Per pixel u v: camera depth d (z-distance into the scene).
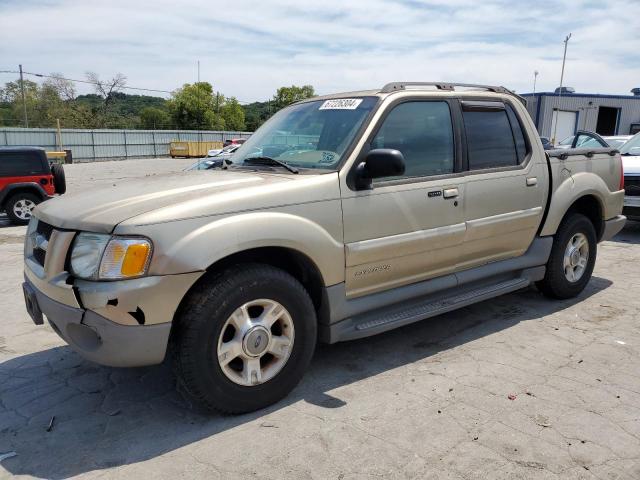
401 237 3.77
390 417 3.18
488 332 4.52
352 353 4.13
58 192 13.10
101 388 3.65
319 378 3.72
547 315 4.92
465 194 4.15
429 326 4.68
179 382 3.06
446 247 4.09
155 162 44.34
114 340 2.82
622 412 3.21
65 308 2.93
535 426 3.06
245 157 4.19
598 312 5.00
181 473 2.69
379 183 3.69
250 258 3.35
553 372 3.75
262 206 3.16
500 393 3.45
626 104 37.50
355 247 3.54
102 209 3.02
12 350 4.33
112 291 2.75
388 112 3.81
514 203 4.52
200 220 2.94
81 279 2.89
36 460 2.83
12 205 12.30
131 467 2.75
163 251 2.82
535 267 4.91
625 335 4.43
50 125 80.38
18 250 8.89
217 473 2.69
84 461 2.81
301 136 4.02
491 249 4.48
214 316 2.97
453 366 3.87
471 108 4.33
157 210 2.90
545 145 6.24
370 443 2.92
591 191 5.19
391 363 3.95
